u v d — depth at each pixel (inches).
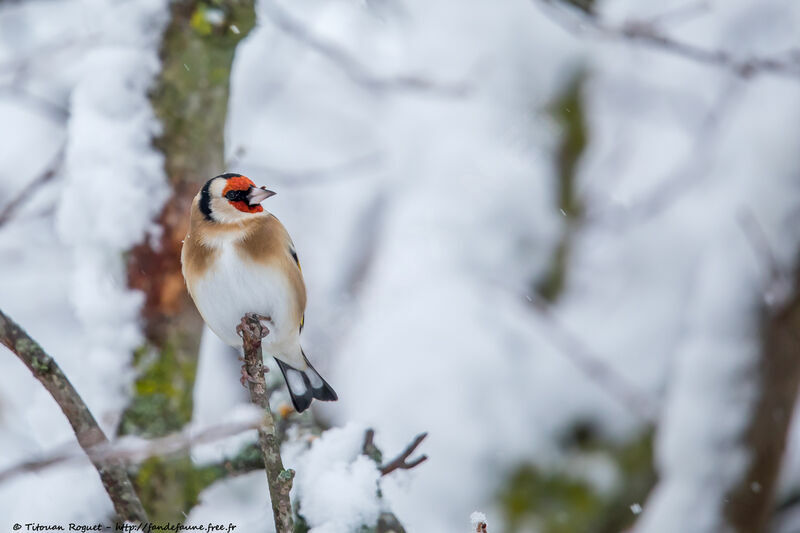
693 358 449.4
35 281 451.2
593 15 364.5
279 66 515.8
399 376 490.9
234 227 273.3
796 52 373.1
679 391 452.4
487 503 477.1
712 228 492.1
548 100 534.9
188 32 293.9
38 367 176.1
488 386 496.1
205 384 413.7
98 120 284.0
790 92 495.5
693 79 523.2
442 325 503.8
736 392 437.4
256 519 262.8
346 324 505.4
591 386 511.5
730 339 442.9
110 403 269.0
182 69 291.6
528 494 491.5
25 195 323.3
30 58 383.6
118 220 275.9
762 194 469.4
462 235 528.7
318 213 542.0
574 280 540.1
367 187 540.4
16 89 367.9
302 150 539.5
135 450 164.6
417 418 482.3
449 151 534.9
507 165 535.8
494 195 535.5
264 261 272.5
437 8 542.0
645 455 501.4
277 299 273.1
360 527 205.2
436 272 520.4
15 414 271.3
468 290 516.1
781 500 483.2
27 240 452.1
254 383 189.2
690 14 502.3
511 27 538.6
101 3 295.6
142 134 284.8
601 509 492.4
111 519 242.5
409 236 530.3
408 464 217.0
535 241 532.4
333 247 534.0
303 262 526.9
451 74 526.3
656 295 530.3
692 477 438.3
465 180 534.0
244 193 277.1
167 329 279.3
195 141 291.0
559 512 490.3
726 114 507.8
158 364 275.9
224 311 272.1
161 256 280.1
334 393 281.7
